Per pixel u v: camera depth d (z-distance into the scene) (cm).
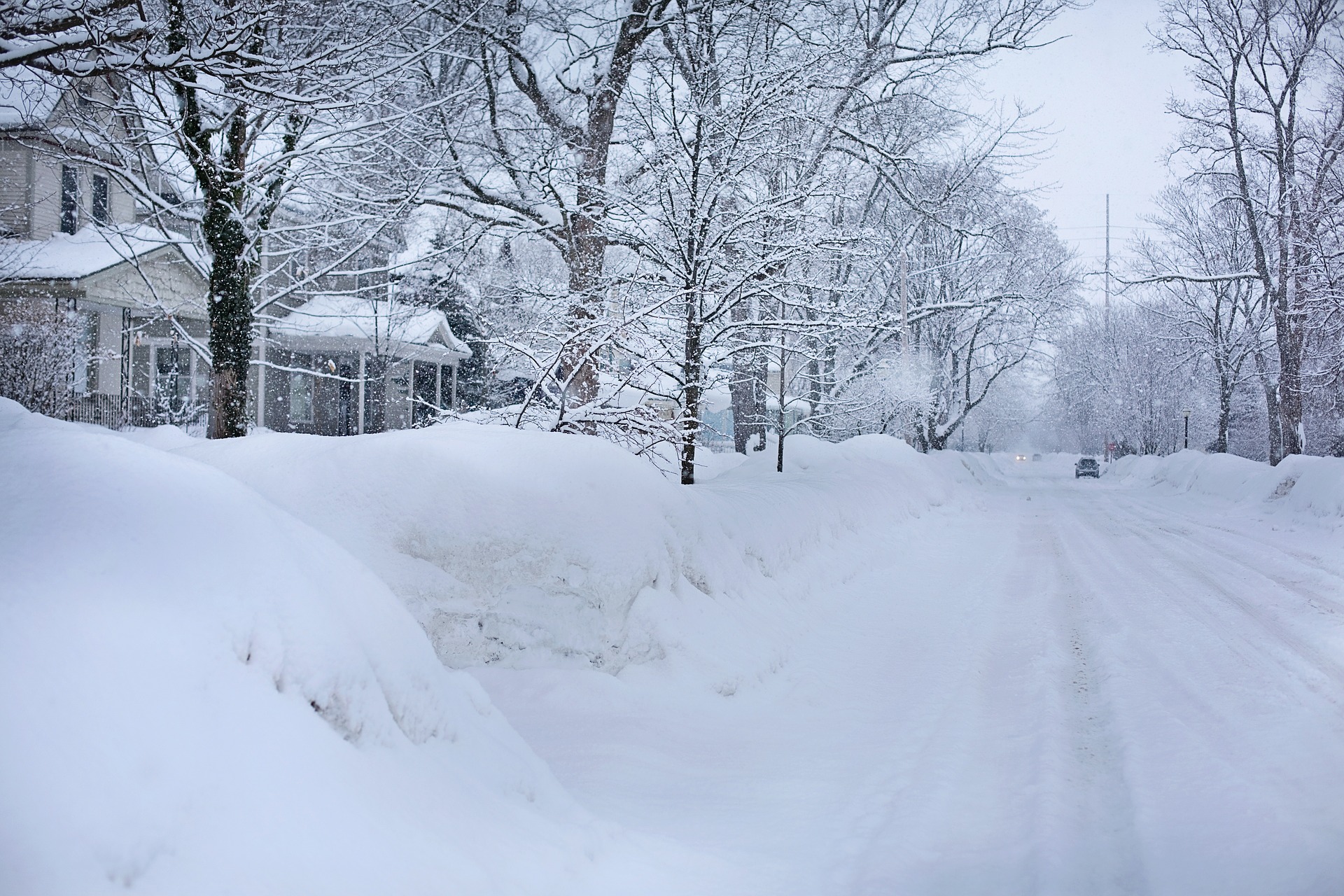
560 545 674
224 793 225
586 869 340
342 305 3025
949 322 4006
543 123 1577
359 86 1170
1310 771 492
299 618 286
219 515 297
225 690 247
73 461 283
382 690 318
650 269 1249
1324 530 1700
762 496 1096
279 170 1409
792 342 1447
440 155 1530
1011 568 1377
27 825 184
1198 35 3450
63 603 228
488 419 1038
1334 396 3731
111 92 1243
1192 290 4375
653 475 771
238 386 1394
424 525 678
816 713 652
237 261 1390
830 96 1556
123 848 196
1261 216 3622
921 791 482
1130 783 482
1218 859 385
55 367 2027
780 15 1379
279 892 217
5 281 1995
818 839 418
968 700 679
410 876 254
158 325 2586
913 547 1569
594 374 1147
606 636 650
